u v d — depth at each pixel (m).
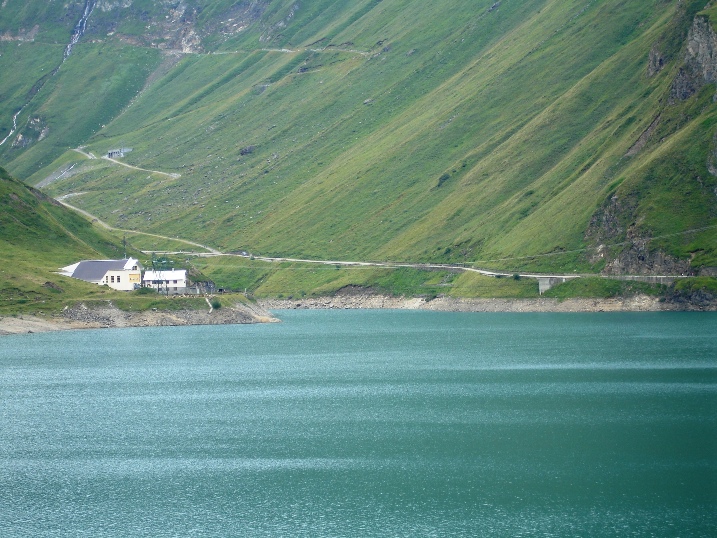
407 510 101.94
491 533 95.31
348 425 137.75
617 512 100.19
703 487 107.19
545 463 116.62
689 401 148.62
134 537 96.44
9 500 107.50
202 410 150.75
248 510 103.06
